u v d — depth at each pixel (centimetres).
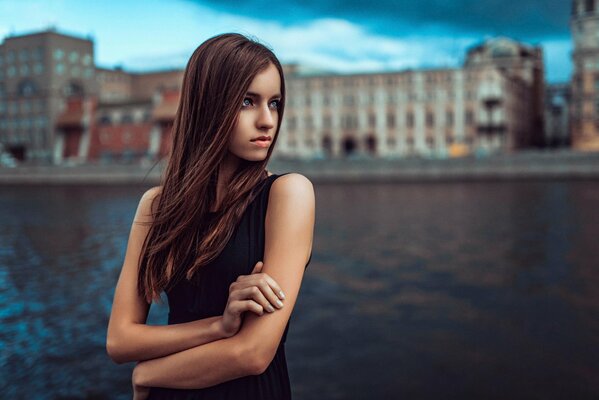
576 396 566
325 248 1659
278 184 128
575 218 2300
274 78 127
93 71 8712
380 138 7331
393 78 7231
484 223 2206
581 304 960
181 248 129
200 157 126
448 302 995
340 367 663
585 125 6656
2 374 632
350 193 3978
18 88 8288
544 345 739
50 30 8069
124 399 568
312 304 988
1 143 8456
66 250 1630
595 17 6450
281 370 132
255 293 115
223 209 128
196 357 120
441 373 637
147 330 126
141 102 7462
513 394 578
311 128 7569
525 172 5259
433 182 5047
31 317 881
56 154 8000
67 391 584
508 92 7412
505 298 1020
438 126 7138
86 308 938
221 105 123
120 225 2272
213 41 129
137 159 7400
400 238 1847
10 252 1600
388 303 992
